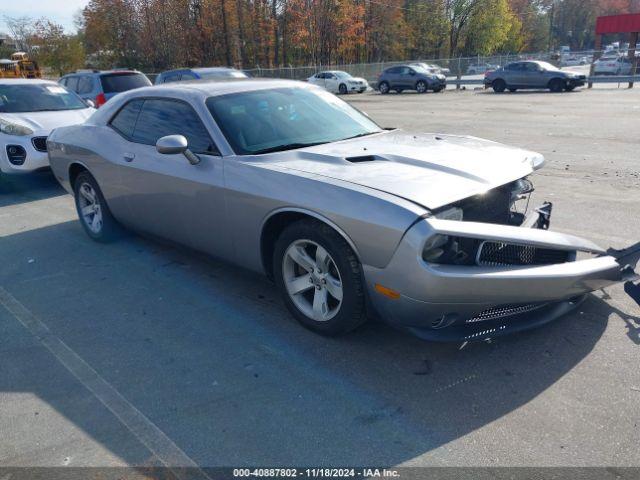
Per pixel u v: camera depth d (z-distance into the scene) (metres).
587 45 103.19
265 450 2.48
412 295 2.78
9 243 5.71
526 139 10.73
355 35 52.06
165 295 4.22
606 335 3.29
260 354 3.29
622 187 6.74
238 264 3.93
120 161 4.64
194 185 3.90
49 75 51.72
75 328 3.75
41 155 7.97
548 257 3.05
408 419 2.64
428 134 4.37
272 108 4.17
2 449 2.56
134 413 2.79
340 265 3.08
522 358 3.10
